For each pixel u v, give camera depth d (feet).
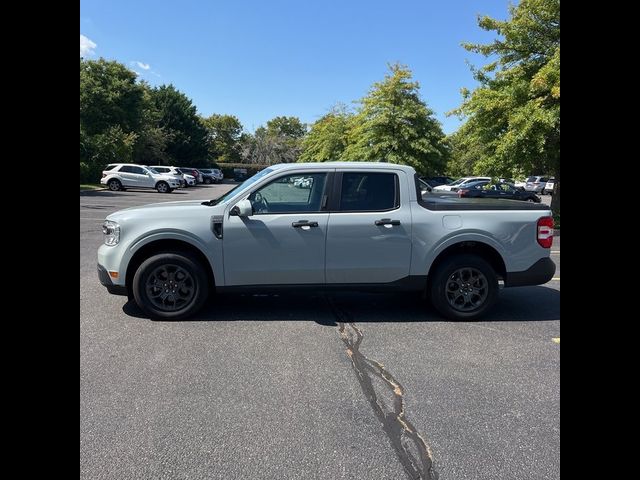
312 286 18.06
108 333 16.31
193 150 204.44
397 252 18.04
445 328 17.65
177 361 14.08
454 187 90.22
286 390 12.42
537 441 10.28
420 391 12.55
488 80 57.47
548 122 46.19
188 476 8.96
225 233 17.53
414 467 9.37
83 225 44.68
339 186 18.08
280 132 329.93
